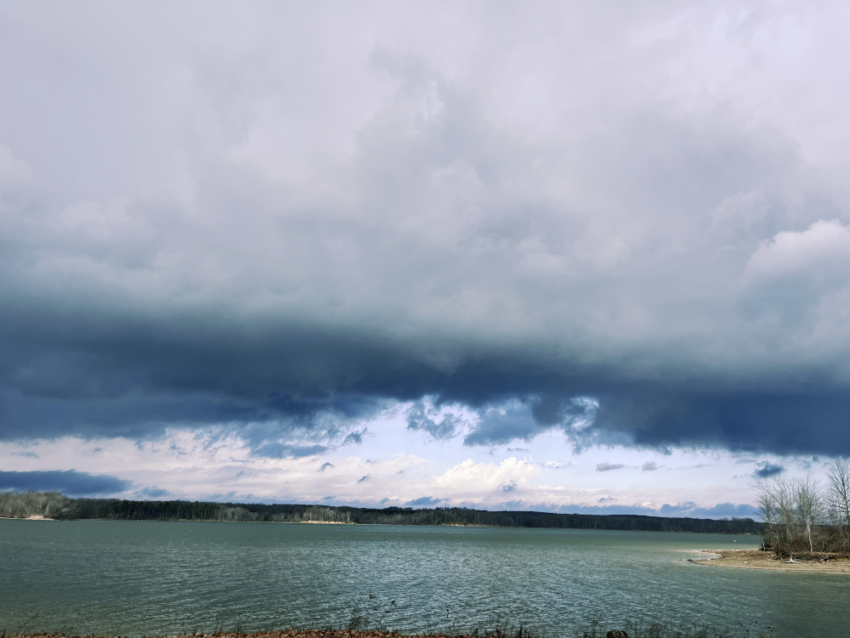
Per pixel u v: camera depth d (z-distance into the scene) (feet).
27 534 639.76
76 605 178.19
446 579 273.95
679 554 517.96
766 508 447.42
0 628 140.77
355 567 333.83
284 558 392.88
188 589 220.02
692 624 160.04
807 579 281.74
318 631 117.60
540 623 157.89
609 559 440.04
